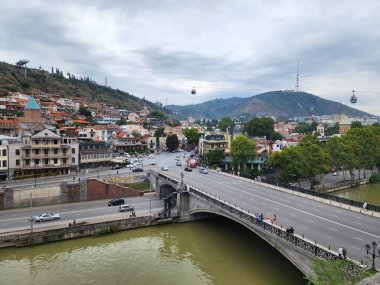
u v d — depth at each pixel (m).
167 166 120.62
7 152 92.62
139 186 96.50
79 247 58.88
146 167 118.31
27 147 95.06
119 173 103.50
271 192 73.06
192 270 49.22
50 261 52.94
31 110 131.50
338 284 26.08
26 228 62.00
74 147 104.25
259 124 190.50
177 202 73.62
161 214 71.38
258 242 60.66
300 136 187.88
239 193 71.56
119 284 45.06
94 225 64.19
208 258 53.28
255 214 53.06
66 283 45.41
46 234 59.72
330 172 124.62
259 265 50.16
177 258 53.88
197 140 189.62
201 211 67.69
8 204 75.00
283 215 53.28
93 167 114.06
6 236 56.88
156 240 62.44
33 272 48.97
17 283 45.53
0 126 119.56
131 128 194.38
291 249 40.00
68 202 82.06
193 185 80.88
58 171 100.50
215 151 125.12
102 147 119.25
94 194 85.25
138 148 169.62
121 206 75.12
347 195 91.25
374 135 123.69
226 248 57.72
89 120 198.38
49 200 79.94
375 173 116.62
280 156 89.12
